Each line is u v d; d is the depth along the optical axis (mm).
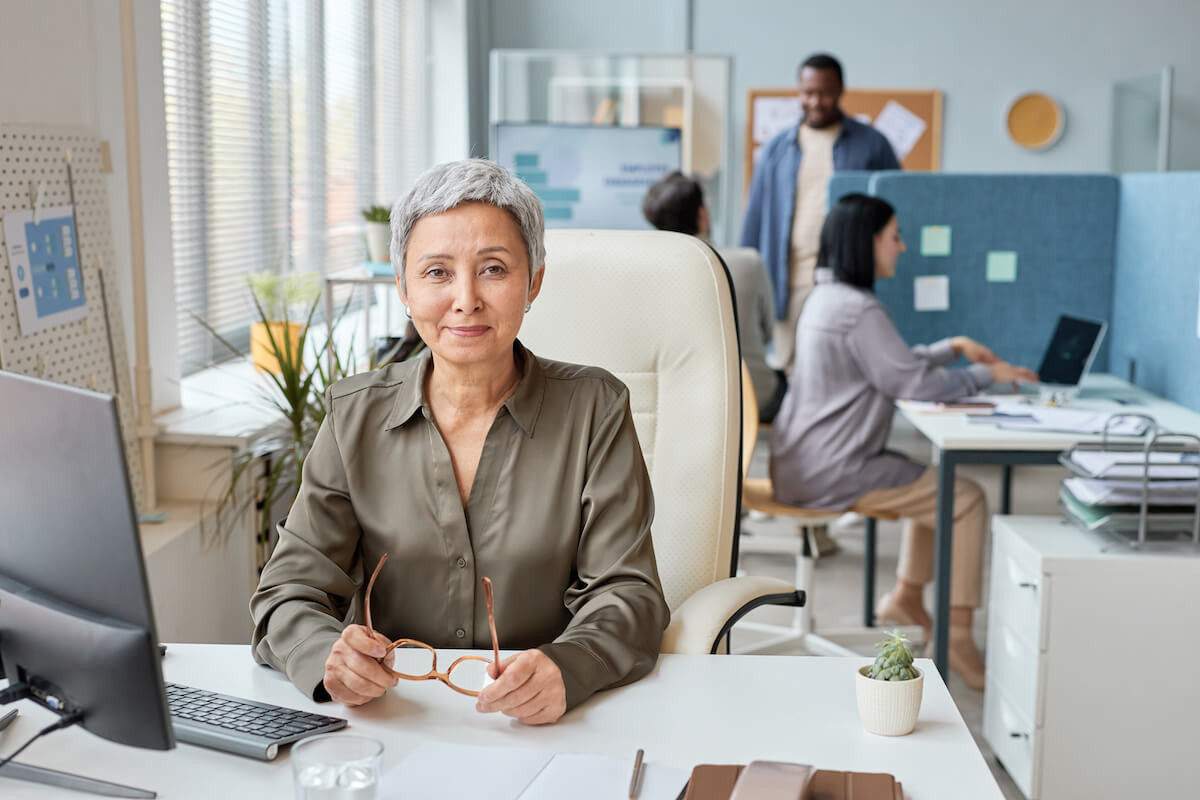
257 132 4160
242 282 4059
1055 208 3766
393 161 5941
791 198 5730
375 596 1501
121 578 982
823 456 3096
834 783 1051
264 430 2805
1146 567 2318
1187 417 3045
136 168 2635
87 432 960
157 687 997
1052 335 3539
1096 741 2365
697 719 1233
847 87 7004
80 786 1068
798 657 1409
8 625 1087
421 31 6305
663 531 1808
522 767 1111
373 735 1186
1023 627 2441
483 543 1464
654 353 1853
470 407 1460
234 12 3922
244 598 2818
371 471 1480
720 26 7004
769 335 4195
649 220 4078
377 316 4699
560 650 1265
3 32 2254
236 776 1096
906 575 3377
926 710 1259
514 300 1376
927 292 3809
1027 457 2766
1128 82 6898
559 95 6293
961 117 7027
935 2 6941
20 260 2182
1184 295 3234
